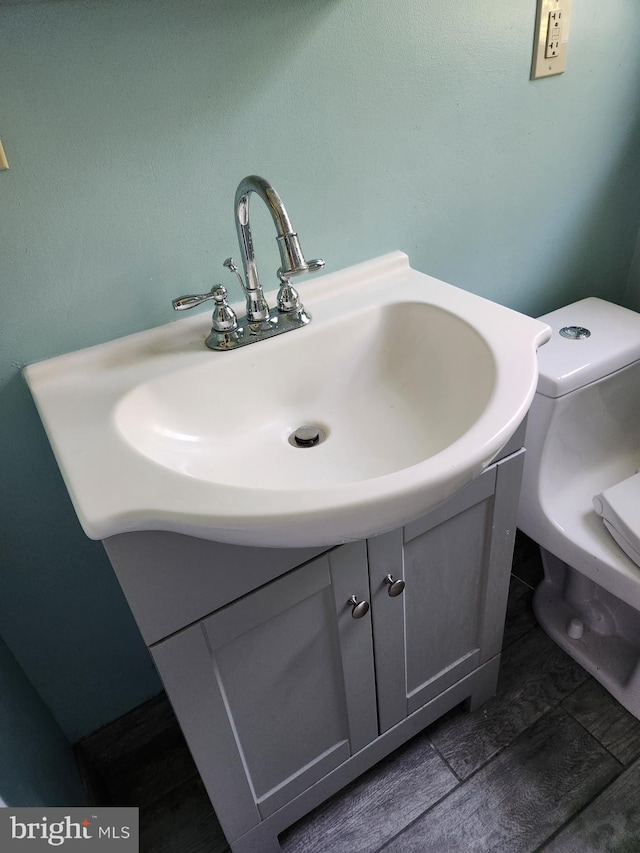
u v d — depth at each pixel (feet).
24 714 3.21
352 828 3.66
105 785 4.00
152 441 2.58
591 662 4.29
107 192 2.60
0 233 2.47
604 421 4.05
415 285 3.30
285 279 2.74
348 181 3.21
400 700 3.54
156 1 2.38
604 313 4.22
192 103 2.62
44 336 2.75
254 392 2.90
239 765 2.94
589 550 3.77
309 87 2.86
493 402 2.27
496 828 3.58
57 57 2.30
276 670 2.81
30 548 3.18
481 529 3.23
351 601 2.81
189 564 2.23
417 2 2.95
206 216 2.88
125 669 3.87
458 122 3.42
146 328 2.99
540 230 4.21
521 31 3.36
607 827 3.53
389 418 2.92
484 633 3.72
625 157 4.33
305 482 2.61
